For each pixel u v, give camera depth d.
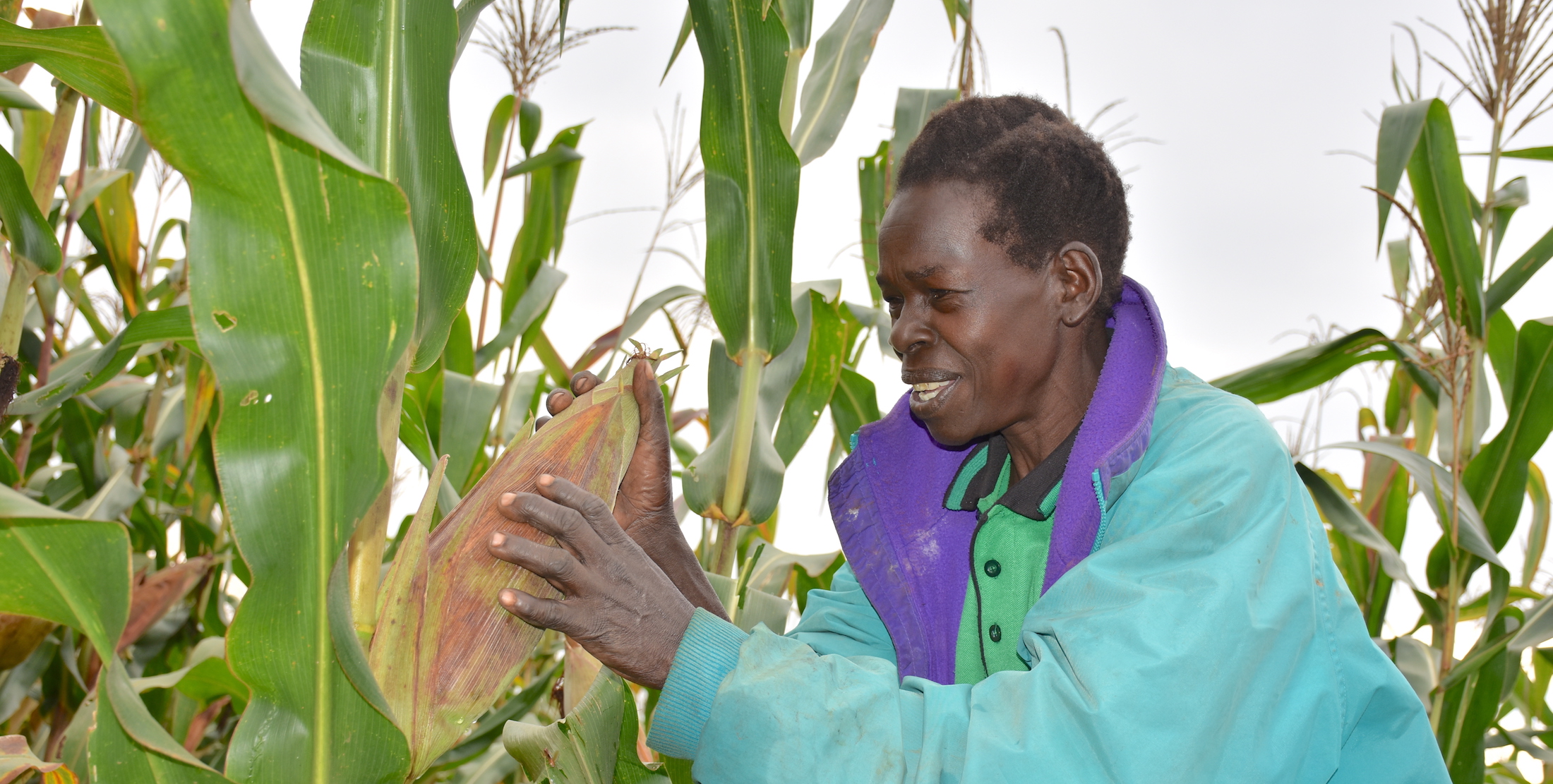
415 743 0.92
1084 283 1.24
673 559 1.32
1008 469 1.47
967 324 1.21
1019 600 1.35
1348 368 2.43
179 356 2.75
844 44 2.06
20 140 2.20
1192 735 0.92
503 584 0.98
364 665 0.84
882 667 1.05
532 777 1.27
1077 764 0.92
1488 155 2.46
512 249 2.72
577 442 1.06
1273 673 1.00
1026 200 1.21
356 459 0.82
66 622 0.85
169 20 0.69
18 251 1.58
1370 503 3.08
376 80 0.93
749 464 1.87
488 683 0.96
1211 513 1.05
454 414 2.29
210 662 1.74
